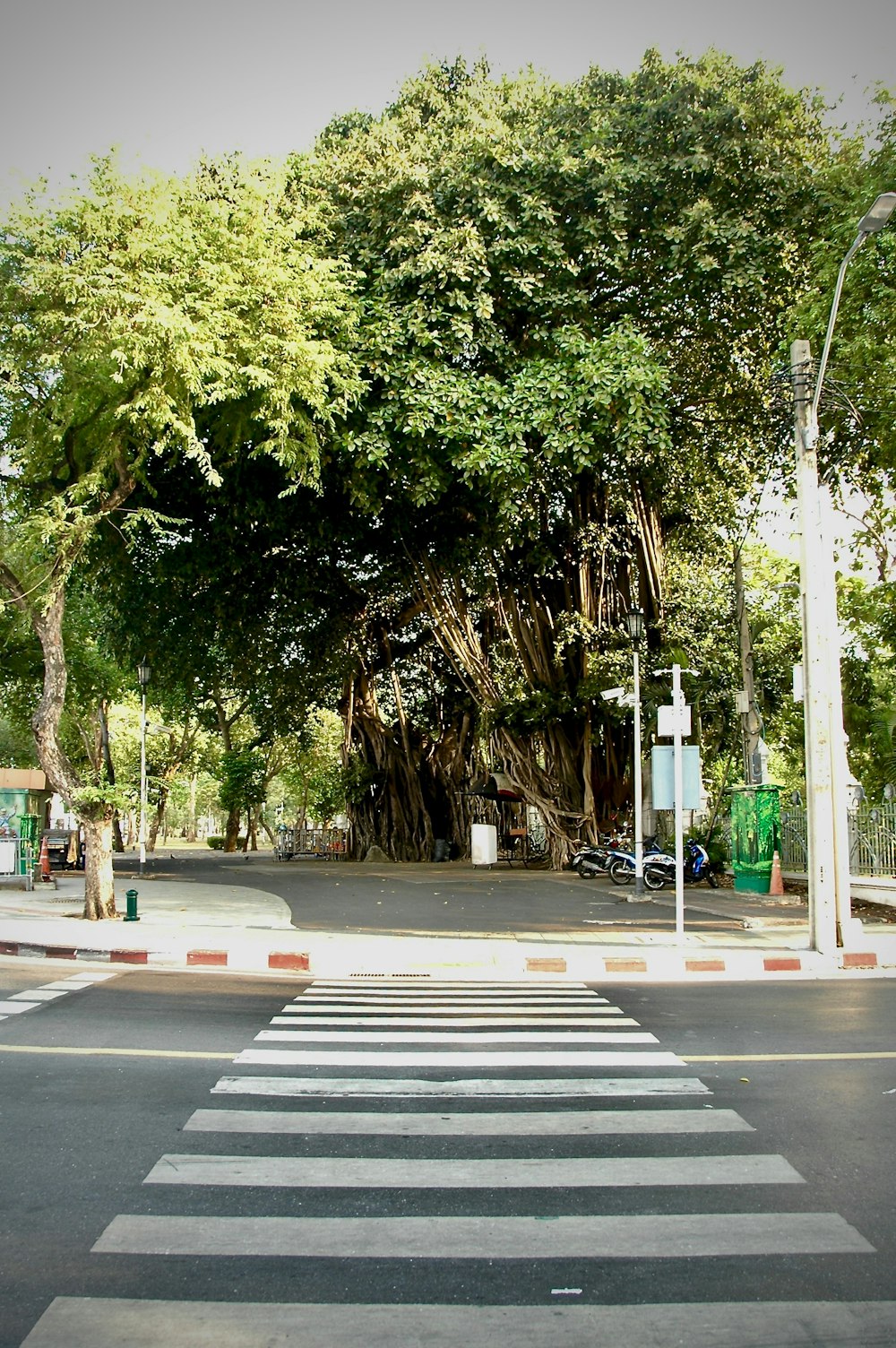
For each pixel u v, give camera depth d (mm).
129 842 74375
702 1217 4496
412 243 19984
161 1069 7039
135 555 26719
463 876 28094
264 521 24719
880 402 18062
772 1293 3791
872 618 24547
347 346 19266
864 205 17922
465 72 24609
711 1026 8672
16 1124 5793
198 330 14812
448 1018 8992
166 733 57062
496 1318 3604
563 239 21344
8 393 15438
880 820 19062
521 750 29469
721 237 20234
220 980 11234
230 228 16953
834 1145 5477
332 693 38531
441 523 26266
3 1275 3910
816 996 10352
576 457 19547
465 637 29234
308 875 28953
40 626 16516
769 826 20656
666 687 27109
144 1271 3959
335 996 10227
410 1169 5113
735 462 26828
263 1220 4461
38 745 16422
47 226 15031
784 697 33062
